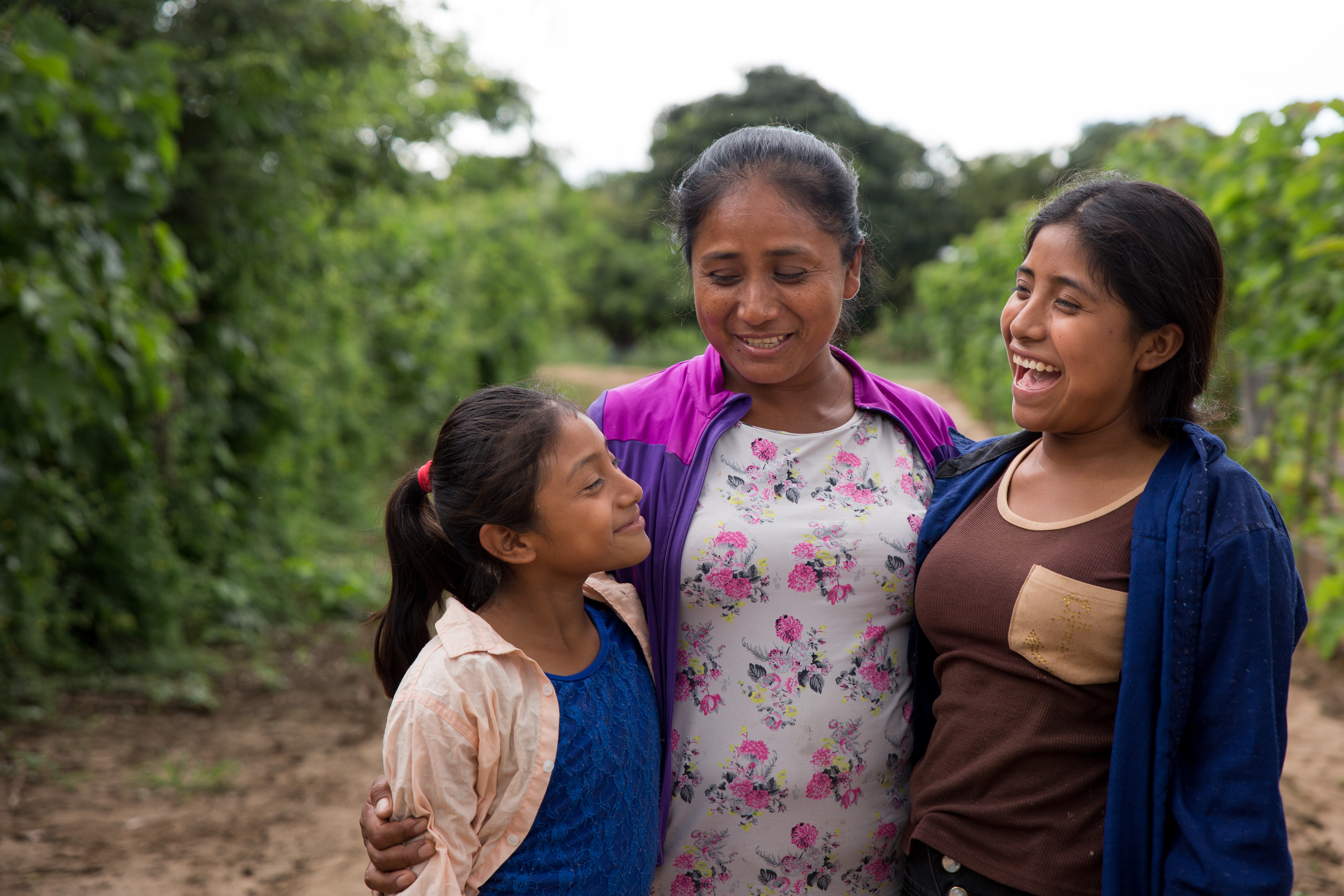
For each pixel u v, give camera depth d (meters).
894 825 1.84
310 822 3.72
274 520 7.00
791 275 1.71
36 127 4.04
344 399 8.73
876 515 1.81
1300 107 4.82
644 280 31.19
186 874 3.30
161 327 4.83
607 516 1.59
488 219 15.58
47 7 5.04
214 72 5.57
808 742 1.77
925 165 24.66
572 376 24.34
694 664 1.80
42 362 4.13
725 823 1.78
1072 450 1.61
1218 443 1.48
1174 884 1.40
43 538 4.46
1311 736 4.09
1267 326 5.13
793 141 1.75
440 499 1.64
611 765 1.59
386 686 1.77
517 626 1.64
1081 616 1.50
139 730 4.50
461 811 1.47
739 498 1.82
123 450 4.99
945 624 1.67
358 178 8.25
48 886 3.18
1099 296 1.49
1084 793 1.54
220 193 5.82
